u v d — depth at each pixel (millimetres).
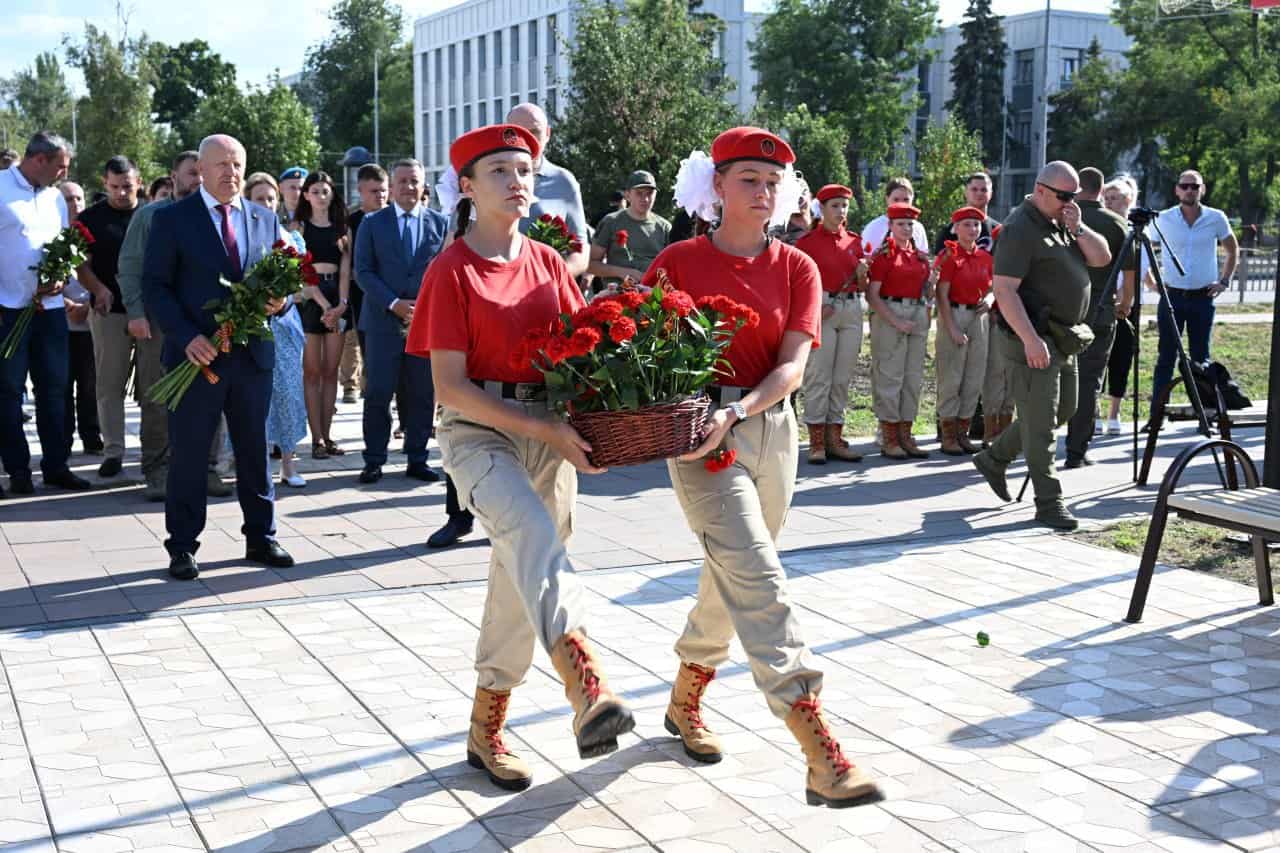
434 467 10102
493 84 73938
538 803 4102
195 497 6828
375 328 9422
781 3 64000
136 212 8344
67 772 4309
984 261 10773
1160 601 6406
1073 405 8305
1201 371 9781
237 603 6332
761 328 4195
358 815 4008
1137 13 64562
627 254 11203
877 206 42625
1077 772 4352
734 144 4180
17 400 8945
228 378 6824
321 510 8586
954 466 10414
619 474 10023
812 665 3744
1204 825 3971
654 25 32000
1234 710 4938
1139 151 71312
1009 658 5527
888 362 10648
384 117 102938
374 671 5332
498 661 4215
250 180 9711
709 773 4332
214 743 4562
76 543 7570
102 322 9383
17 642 5695
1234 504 5836
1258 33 61125
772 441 4203
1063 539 7766
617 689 5133
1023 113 81500
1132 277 10992
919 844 3830
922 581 6766
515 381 4055
